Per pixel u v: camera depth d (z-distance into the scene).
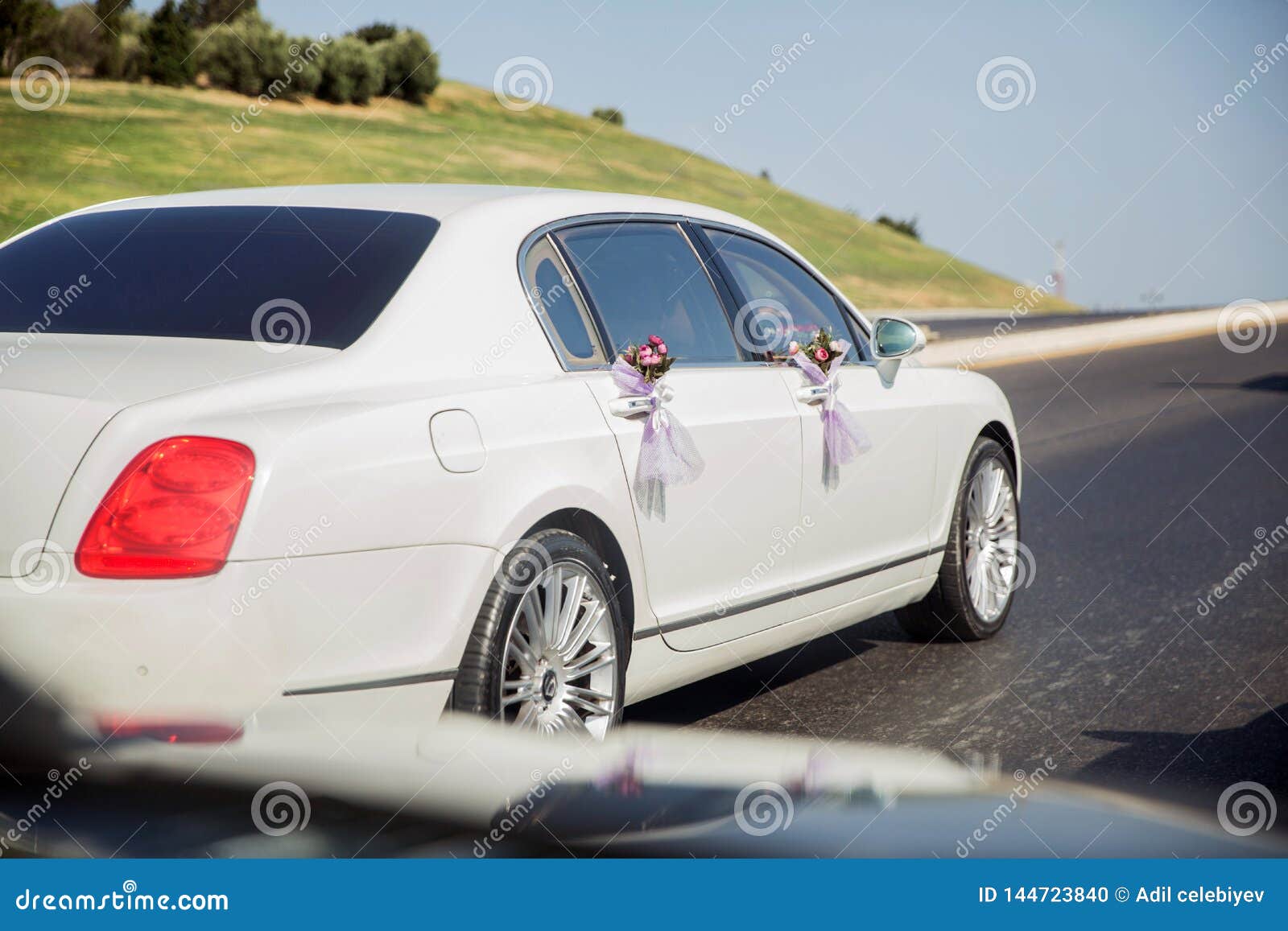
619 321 3.92
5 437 2.78
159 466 2.73
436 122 72.94
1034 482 10.41
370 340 3.23
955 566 5.43
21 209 39.84
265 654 2.77
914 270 75.75
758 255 4.73
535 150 73.19
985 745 4.32
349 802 3.01
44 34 57.44
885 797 3.83
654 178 75.56
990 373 21.30
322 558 2.86
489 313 3.52
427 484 3.07
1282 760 4.18
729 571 4.11
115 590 2.66
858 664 5.31
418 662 3.05
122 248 3.73
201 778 2.80
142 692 2.67
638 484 3.71
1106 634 5.74
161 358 3.07
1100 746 4.30
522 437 3.35
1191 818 3.73
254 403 2.92
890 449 4.90
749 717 4.58
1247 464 11.16
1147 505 9.11
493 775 3.23
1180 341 29.06
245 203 3.95
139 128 53.78
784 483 4.28
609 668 3.64
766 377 4.32
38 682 2.68
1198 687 4.94
